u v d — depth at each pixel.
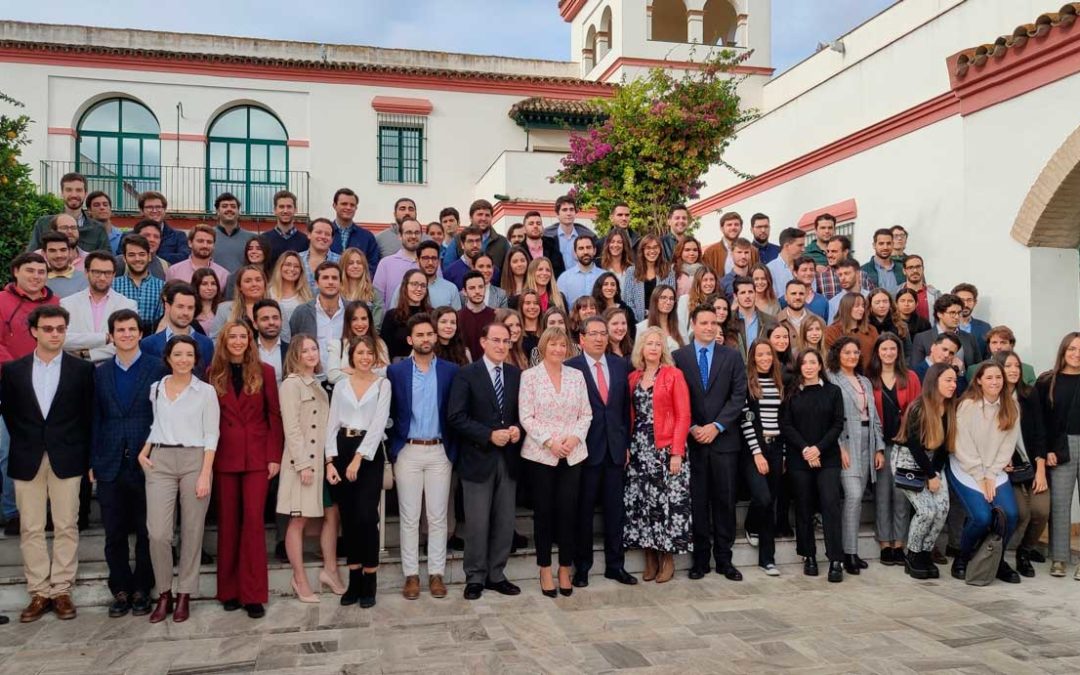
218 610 5.84
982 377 6.69
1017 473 6.79
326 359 6.80
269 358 6.41
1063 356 6.89
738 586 6.54
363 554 5.93
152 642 5.23
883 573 6.96
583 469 6.48
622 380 6.63
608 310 7.16
